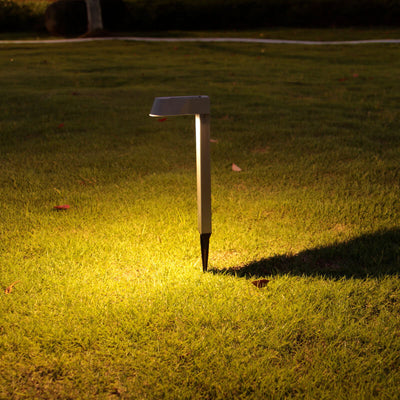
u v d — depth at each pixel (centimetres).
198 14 2198
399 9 2095
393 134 559
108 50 1583
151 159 484
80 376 198
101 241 305
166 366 203
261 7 2217
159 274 268
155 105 215
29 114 675
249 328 224
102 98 798
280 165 461
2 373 199
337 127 602
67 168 457
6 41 1878
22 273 268
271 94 841
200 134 229
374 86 916
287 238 313
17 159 484
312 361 205
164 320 228
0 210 356
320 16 2184
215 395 192
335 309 236
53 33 2098
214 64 1277
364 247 298
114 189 402
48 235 317
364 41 1712
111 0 2116
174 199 376
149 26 2200
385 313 235
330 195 385
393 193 380
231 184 418
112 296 247
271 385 192
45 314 233
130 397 190
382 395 187
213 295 248
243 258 289
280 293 250
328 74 1089
